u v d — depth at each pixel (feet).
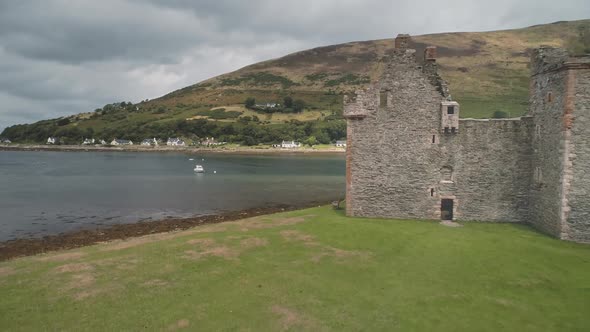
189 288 62.69
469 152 102.22
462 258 75.36
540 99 93.86
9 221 147.02
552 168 87.66
